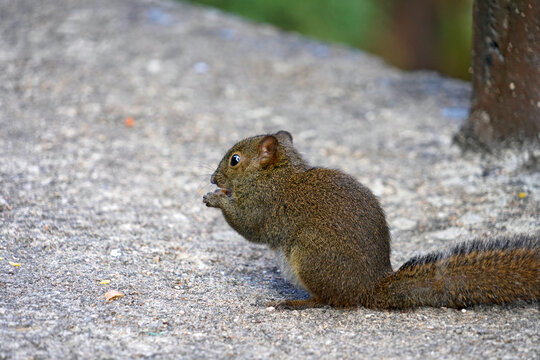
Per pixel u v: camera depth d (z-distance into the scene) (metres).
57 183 12.38
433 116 16.56
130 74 17.59
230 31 20.89
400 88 18.31
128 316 8.05
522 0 11.62
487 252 8.29
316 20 23.06
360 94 17.88
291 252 8.81
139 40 19.45
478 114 13.43
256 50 19.91
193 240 11.02
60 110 15.59
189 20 21.23
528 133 12.50
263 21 23.25
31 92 16.23
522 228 11.01
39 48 18.38
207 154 14.34
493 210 11.73
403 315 8.30
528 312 8.28
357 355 7.23
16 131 14.38
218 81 17.83
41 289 8.59
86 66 17.73
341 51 20.64
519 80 12.29
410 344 7.50
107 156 13.82
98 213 11.48
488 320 8.10
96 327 7.67
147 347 7.25
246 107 16.73
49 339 7.25
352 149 14.79
